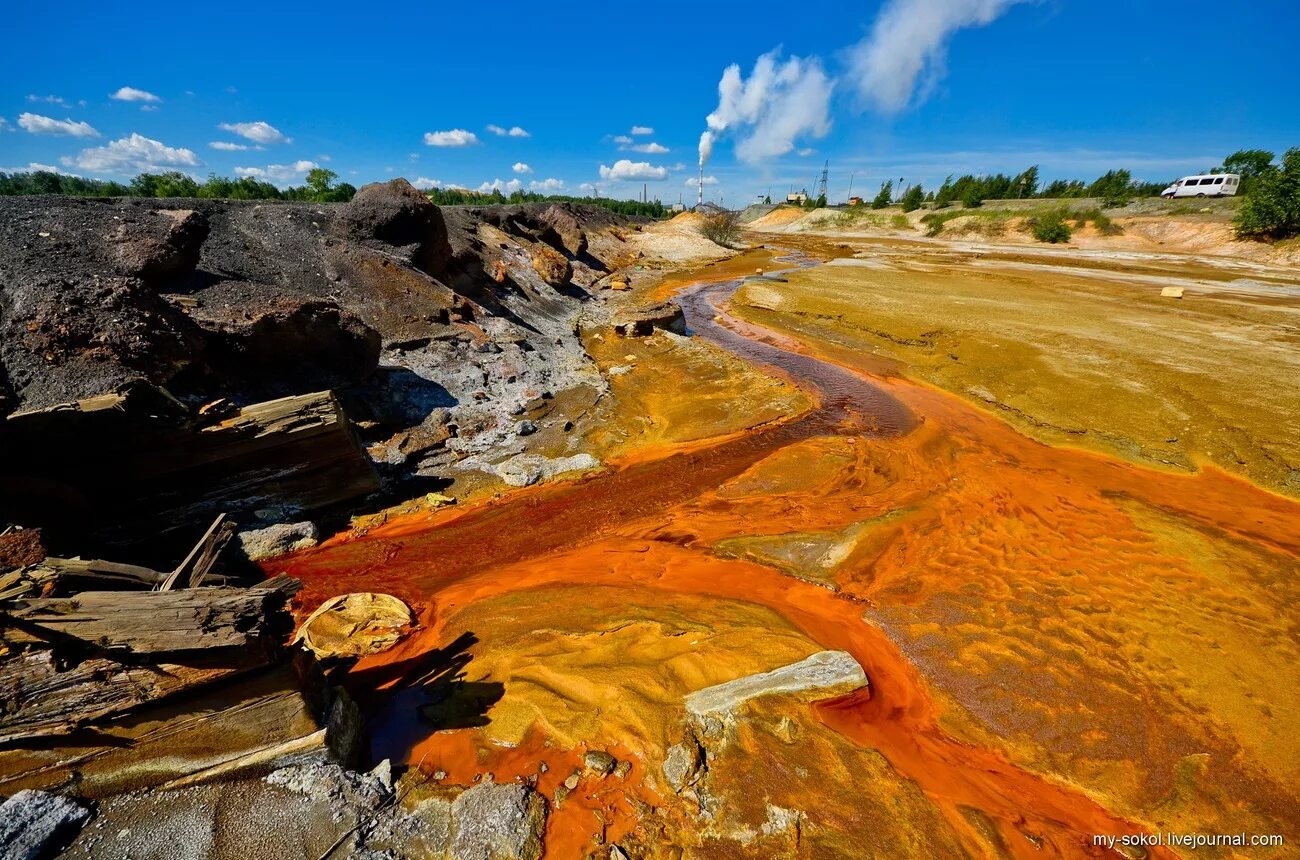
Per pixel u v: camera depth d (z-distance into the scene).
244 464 9.09
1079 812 5.55
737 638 7.30
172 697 4.79
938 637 7.79
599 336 22.67
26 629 4.41
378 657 7.18
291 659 5.21
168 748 4.84
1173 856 5.16
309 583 8.69
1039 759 6.10
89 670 4.55
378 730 6.07
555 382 16.72
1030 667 7.26
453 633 7.55
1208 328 20.69
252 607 4.66
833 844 4.84
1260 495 11.34
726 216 58.94
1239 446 12.62
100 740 4.67
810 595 8.64
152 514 8.52
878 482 12.00
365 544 9.70
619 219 63.31
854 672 6.67
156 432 8.05
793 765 5.52
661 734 5.76
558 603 8.16
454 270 20.73
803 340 23.02
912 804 5.27
